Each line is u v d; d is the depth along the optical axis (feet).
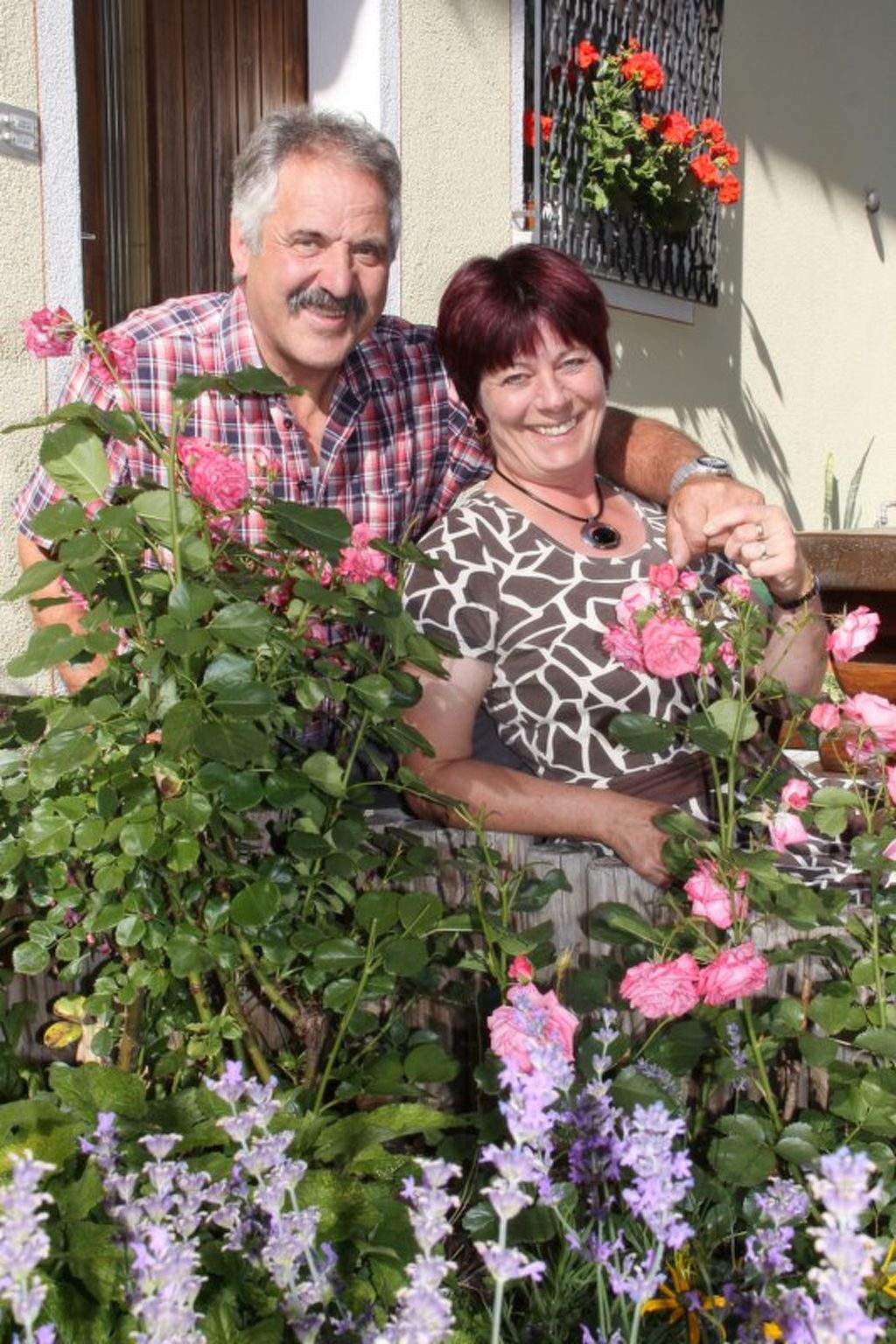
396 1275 5.24
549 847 7.45
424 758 7.82
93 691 6.01
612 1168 5.09
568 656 7.98
